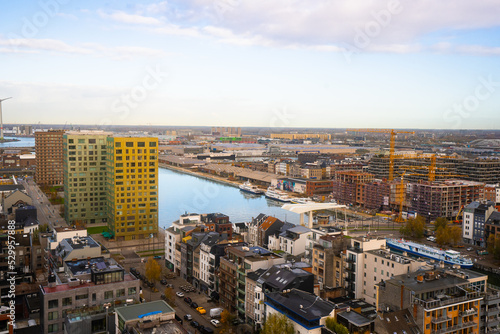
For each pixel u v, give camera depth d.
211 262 190.25
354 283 175.00
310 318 120.25
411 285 129.25
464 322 127.75
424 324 121.06
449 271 145.88
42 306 134.62
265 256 172.38
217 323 160.62
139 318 116.81
